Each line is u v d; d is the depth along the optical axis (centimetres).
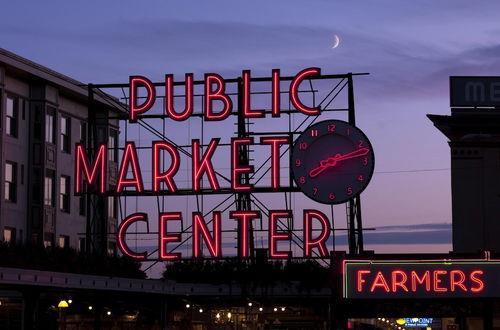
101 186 5444
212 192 5369
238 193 5366
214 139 5419
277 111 5381
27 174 5509
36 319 4456
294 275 5153
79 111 6122
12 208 5341
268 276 5162
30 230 5484
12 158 5366
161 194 5403
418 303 4128
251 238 5294
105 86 5572
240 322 6081
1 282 4031
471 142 5269
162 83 5522
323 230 5203
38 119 5575
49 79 5588
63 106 5897
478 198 5244
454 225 5244
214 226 5272
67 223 5875
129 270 5225
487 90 5294
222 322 6088
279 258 5178
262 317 6009
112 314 5431
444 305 4134
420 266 3862
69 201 5912
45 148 5581
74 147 6016
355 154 5253
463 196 5253
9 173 5356
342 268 3891
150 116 5497
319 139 5297
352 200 5234
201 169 5394
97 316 5012
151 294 5053
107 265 5038
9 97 5375
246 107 5419
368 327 5966
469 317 4547
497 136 5259
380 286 3862
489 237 5203
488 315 3938
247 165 5344
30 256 4547
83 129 6178
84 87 5753
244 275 5184
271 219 5234
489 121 5262
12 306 4925
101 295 5031
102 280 4675
